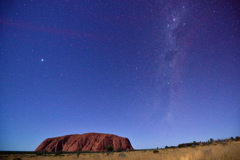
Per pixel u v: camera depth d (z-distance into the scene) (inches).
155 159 371.2
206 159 272.7
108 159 549.3
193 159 289.0
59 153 1685.5
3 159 1069.8
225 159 253.6
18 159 933.8
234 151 302.5
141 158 441.7
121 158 513.7
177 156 350.9
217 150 353.7
